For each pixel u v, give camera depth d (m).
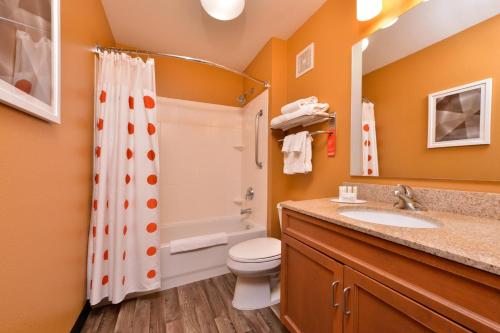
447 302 0.52
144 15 1.74
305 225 1.04
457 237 0.60
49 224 0.89
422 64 1.03
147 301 1.52
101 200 1.36
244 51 2.28
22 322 0.71
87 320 1.32
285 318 1.16
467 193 0.86
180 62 2.44
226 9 1.39
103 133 1.40
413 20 1.07
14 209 0.68
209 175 2.57
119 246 1.43
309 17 1.77
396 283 0.63
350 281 0.78
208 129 2.57
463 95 0.88
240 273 1.39
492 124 0.80
